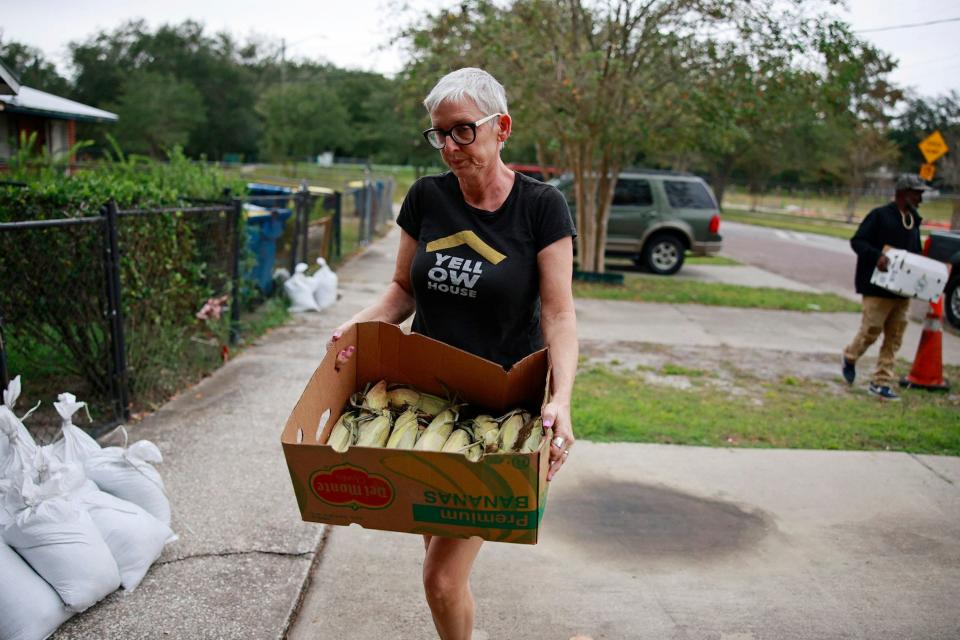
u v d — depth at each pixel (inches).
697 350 312.2
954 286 388.2
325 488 71.9
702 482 170.6
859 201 1710.1
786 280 553.9
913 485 172.7
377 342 88.7
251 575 123.0
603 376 261.3
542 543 141.1
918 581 132.4
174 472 159.0
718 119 403.9
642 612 120.5
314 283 345.7
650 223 557.3
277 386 222.4
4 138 701.3
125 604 112.4
